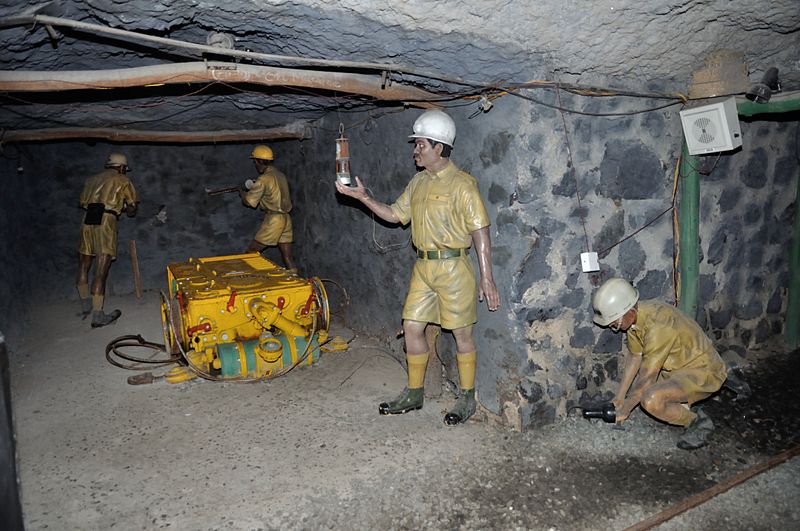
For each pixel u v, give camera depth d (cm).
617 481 345
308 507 324
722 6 317
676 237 434
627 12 309
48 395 478
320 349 544
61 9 272
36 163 727
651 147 412
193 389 484
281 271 559
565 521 311
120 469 366
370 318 589
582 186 391
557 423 408
